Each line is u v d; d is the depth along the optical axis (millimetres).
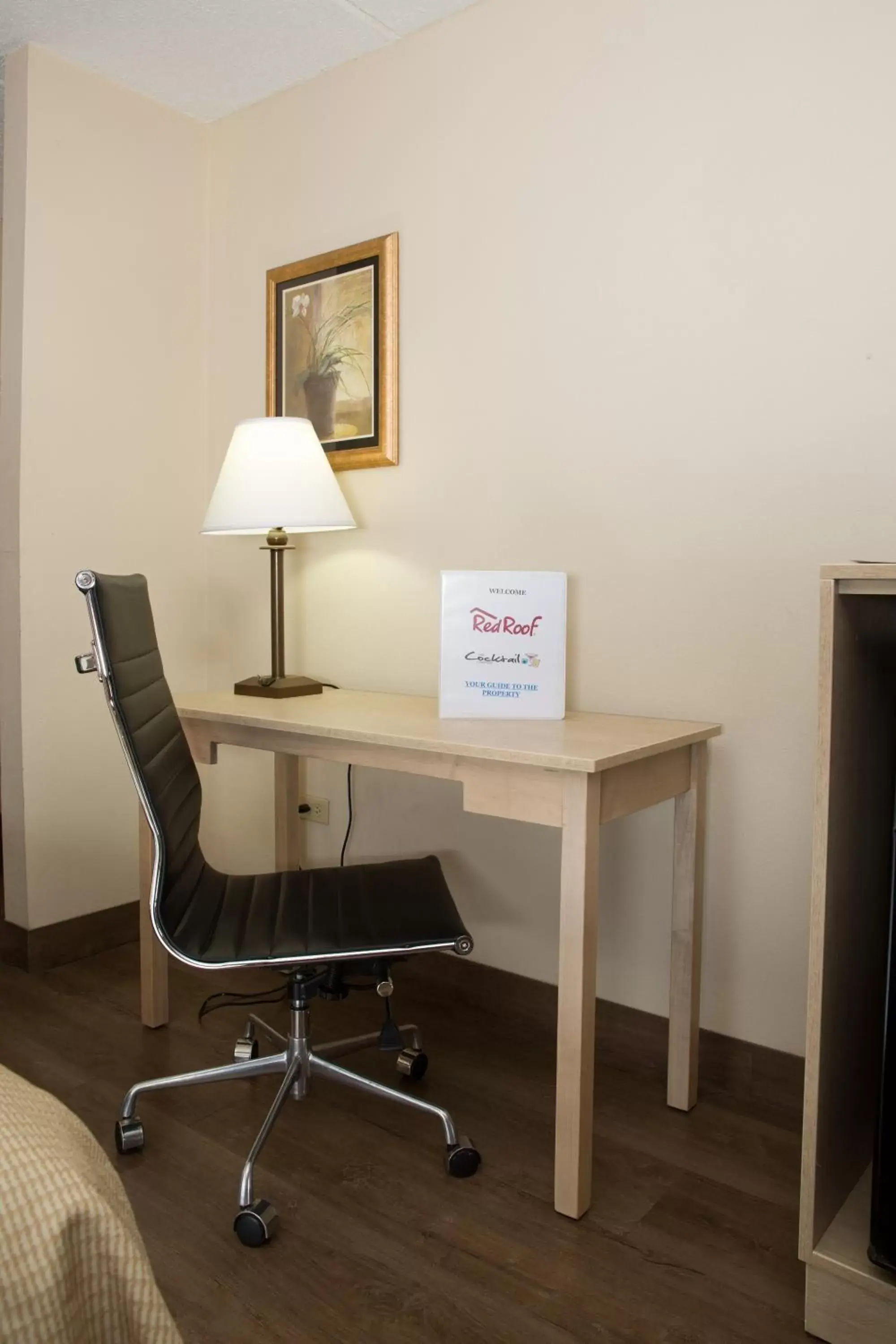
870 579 1176
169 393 2758
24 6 2205
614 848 2047
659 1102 1860
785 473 1786
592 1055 1517
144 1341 688
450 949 1579
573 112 2025
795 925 1814
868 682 1333
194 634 2863
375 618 2455
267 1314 1286
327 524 2223
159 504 2746
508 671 1868
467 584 1855
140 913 2148
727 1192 1567
